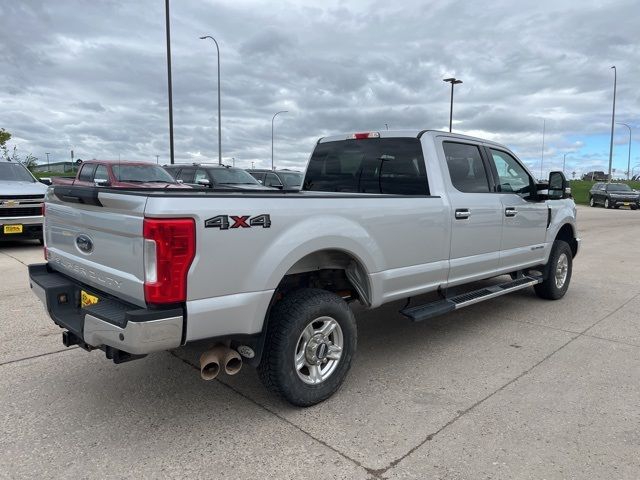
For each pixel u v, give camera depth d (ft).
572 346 16.24
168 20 63.00
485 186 17.30
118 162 41.45
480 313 20.16
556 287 22.02
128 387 12.75
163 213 9.09
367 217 12.66
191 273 9.49
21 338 16.05
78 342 11.51
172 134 65.46
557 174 19.72
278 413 11.52
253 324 10.50
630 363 14.74
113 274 10.24
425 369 14.21
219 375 13.57
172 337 9.49
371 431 10.76
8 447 9.95
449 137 16.30
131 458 9.66
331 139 18.34
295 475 9.19
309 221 11.35
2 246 35.88
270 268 10.59
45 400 11.98
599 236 50.42
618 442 10.36
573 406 11.94
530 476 9.20
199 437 10.44
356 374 13.83
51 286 11.89
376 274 13.05
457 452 9.96
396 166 16.22
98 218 10.51
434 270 14.87
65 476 9.05
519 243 18.90
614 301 22.36
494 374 13.88
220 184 46.21
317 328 11.84
